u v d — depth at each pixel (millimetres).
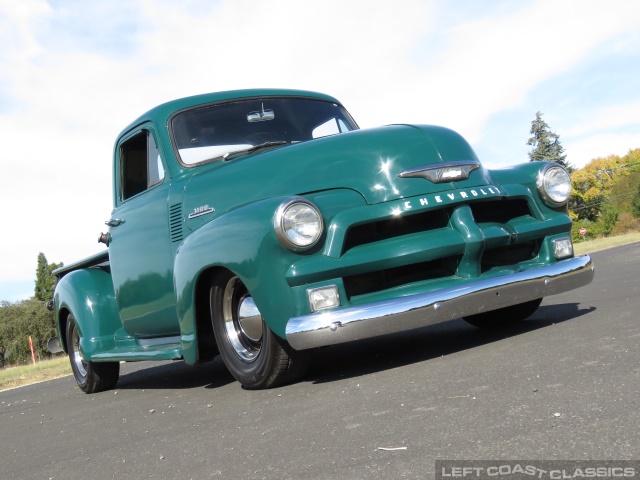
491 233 3701
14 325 44531
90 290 5770
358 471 2090
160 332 5055
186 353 4176
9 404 6324
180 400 4219
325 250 3477
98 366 5832
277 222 3400
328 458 2281
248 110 4852
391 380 3342
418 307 3447
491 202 3928
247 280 3557
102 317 5691
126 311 5305
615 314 4238
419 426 2445
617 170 65688
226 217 3752
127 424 3773
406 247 3541
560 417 2268
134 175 5113
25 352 44438
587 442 2000
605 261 11617
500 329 4555
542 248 4059
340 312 3393
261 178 3875
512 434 2178
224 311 3939
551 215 4086
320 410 2996
